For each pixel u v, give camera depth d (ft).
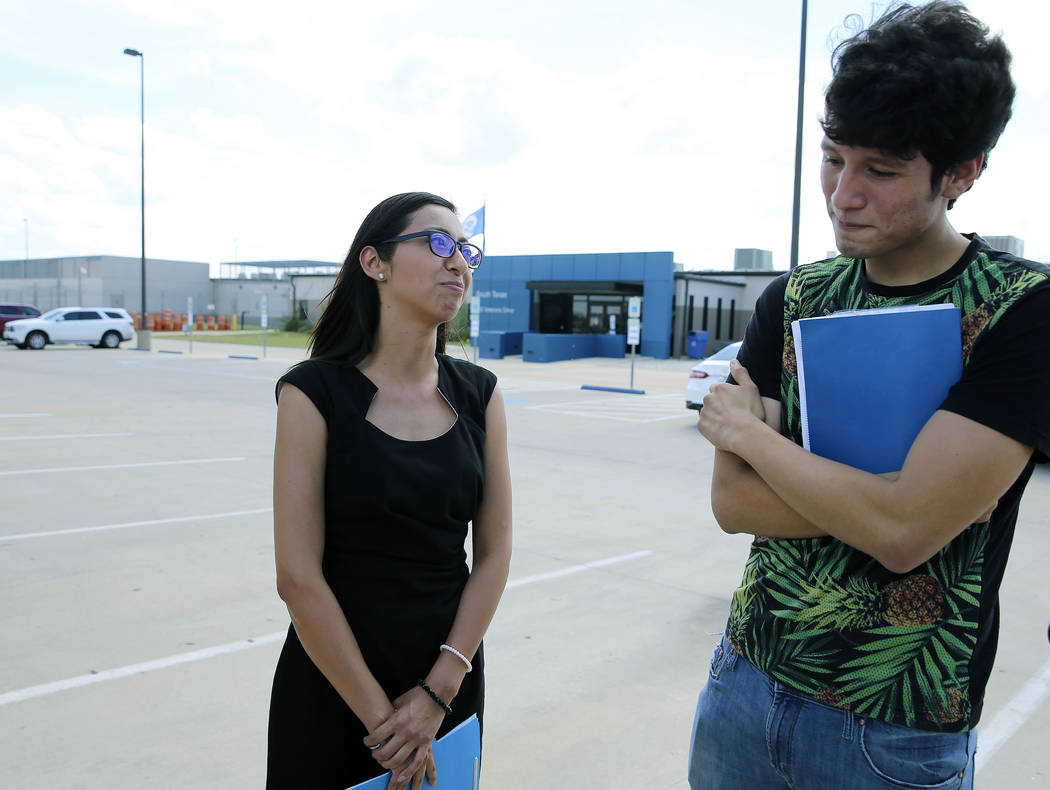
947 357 3.80
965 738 4.05
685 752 9.05
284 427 4.75
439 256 4.96
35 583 13.80
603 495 22.52
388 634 4.75
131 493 20.95
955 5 3.70
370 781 4.45
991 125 3.59
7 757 8.46
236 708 9.66
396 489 4.76
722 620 13.02
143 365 68.08
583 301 107.86
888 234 3.77
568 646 11.87
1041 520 20.43
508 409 44.37
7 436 29.73
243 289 199.11
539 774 8.55
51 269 190.29
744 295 115.34
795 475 3.95
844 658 4.07
